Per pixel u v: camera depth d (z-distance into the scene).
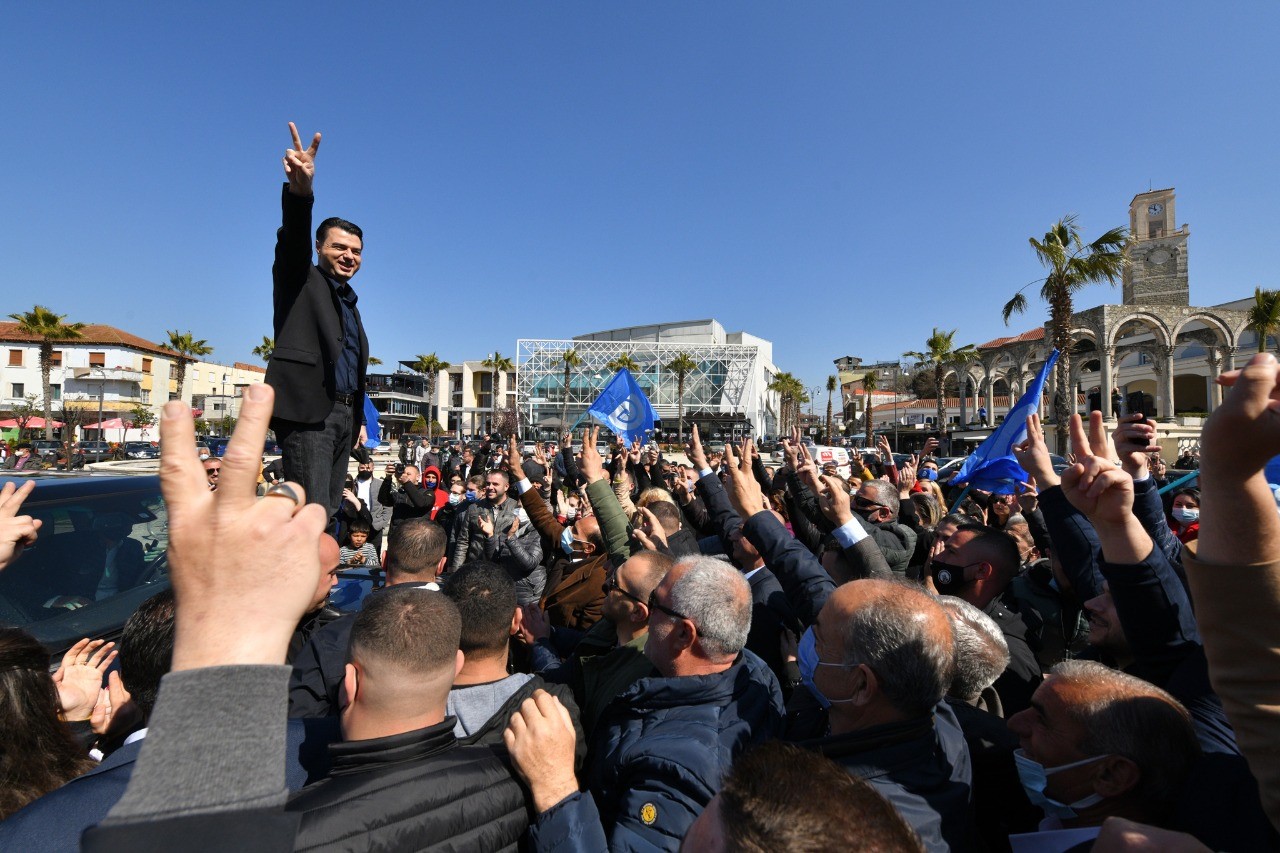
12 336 59.59
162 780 0.78
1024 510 5.02
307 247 2.68
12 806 1.83
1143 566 1.89
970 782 1.91
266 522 0.90
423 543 3.43
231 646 0.85
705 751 1.86
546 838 1.61
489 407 86.25
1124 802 1.74
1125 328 34.28
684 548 4.48
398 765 1.57
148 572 3.68
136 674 2.20
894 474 7.91
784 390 73.31
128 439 44.34
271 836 0.79
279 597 0.89
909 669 1.83
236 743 0.82
